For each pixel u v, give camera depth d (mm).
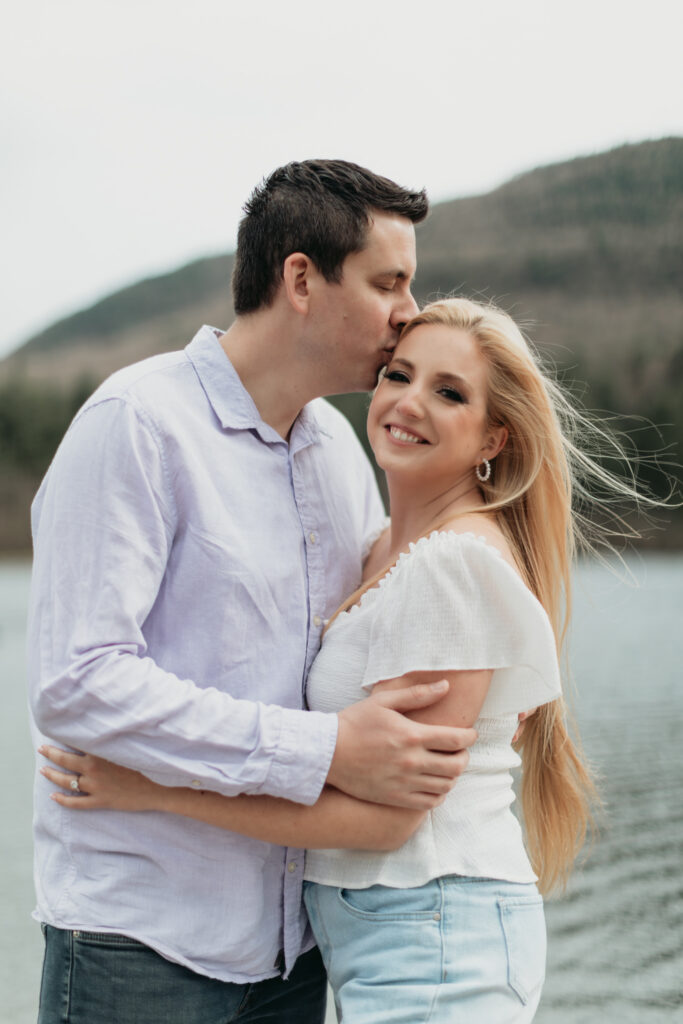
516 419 1978
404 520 2049
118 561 1710
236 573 1817
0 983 3539
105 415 1760
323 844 1753
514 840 1882
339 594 2049
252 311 1952
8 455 58344
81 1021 1772
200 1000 1823
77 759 1779
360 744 1712
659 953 3438
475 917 1775
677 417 31516
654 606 14078
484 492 2068
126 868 1781
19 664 11578
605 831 4652
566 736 2168
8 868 4668
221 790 1695
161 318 109500
